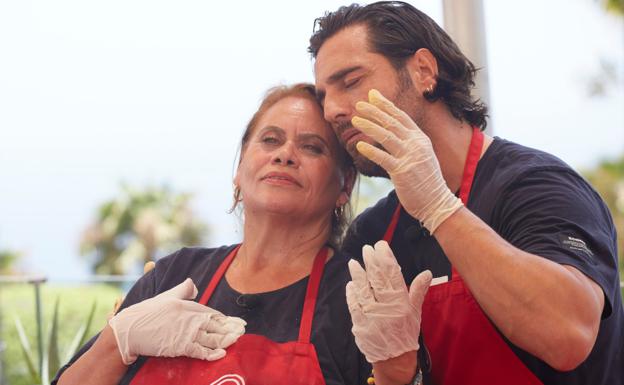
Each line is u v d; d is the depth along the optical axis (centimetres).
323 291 213
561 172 208
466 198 217
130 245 1862
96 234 1900
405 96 218
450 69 228
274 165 219
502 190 207
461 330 204
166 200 1914
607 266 189
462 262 182
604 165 1633
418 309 188
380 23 219
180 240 1842
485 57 330
